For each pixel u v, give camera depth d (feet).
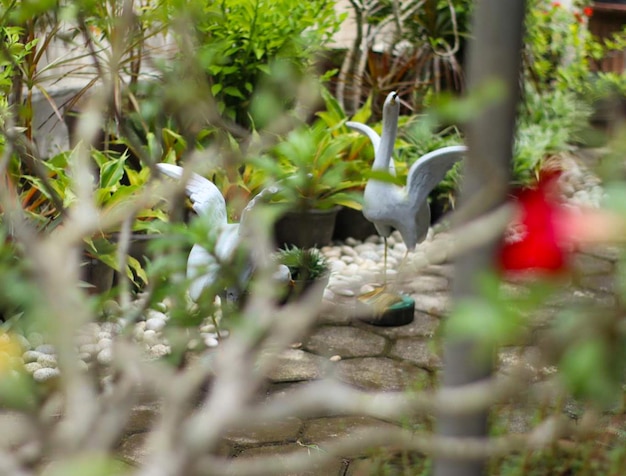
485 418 3.42
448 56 20.97
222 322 2.81
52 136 16.25
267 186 3.11
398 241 18.17
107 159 15.06
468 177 2.90
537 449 7.47
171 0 3.28
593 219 1.77
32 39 12.58
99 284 13.01
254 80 17.60
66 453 1.79
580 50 24.81
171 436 1.86
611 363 1.72
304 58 15.43
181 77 3.07
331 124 19.07
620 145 1.97
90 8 3.04
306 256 3.02
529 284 2.11
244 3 16.62
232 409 1.88
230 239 8.68
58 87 17.24
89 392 1.96
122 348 2.33
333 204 16.96
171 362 2.78
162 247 2.87
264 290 2.30
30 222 11.50
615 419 7.90
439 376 9.82
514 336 1.85
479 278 1.90
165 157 15.46
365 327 12.92
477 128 2.94
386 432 2.31
